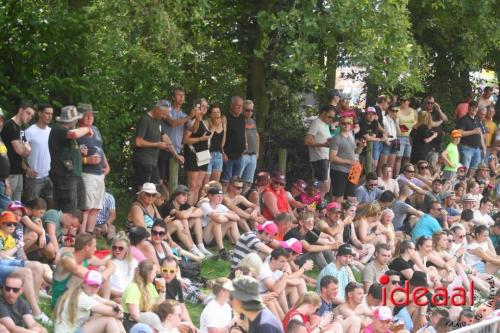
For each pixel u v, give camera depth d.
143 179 29.30
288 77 38.44
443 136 42.69
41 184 26.27
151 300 20.47
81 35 30.08
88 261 21.06
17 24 29.69
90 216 26.47
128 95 33.53
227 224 28.44
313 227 28.02
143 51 31.14
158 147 29.41
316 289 24.56
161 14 28.66
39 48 29.52
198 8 30.50
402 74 34.84
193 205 30.73
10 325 18.59
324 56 35.72
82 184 25.86
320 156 34.03
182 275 24.97
